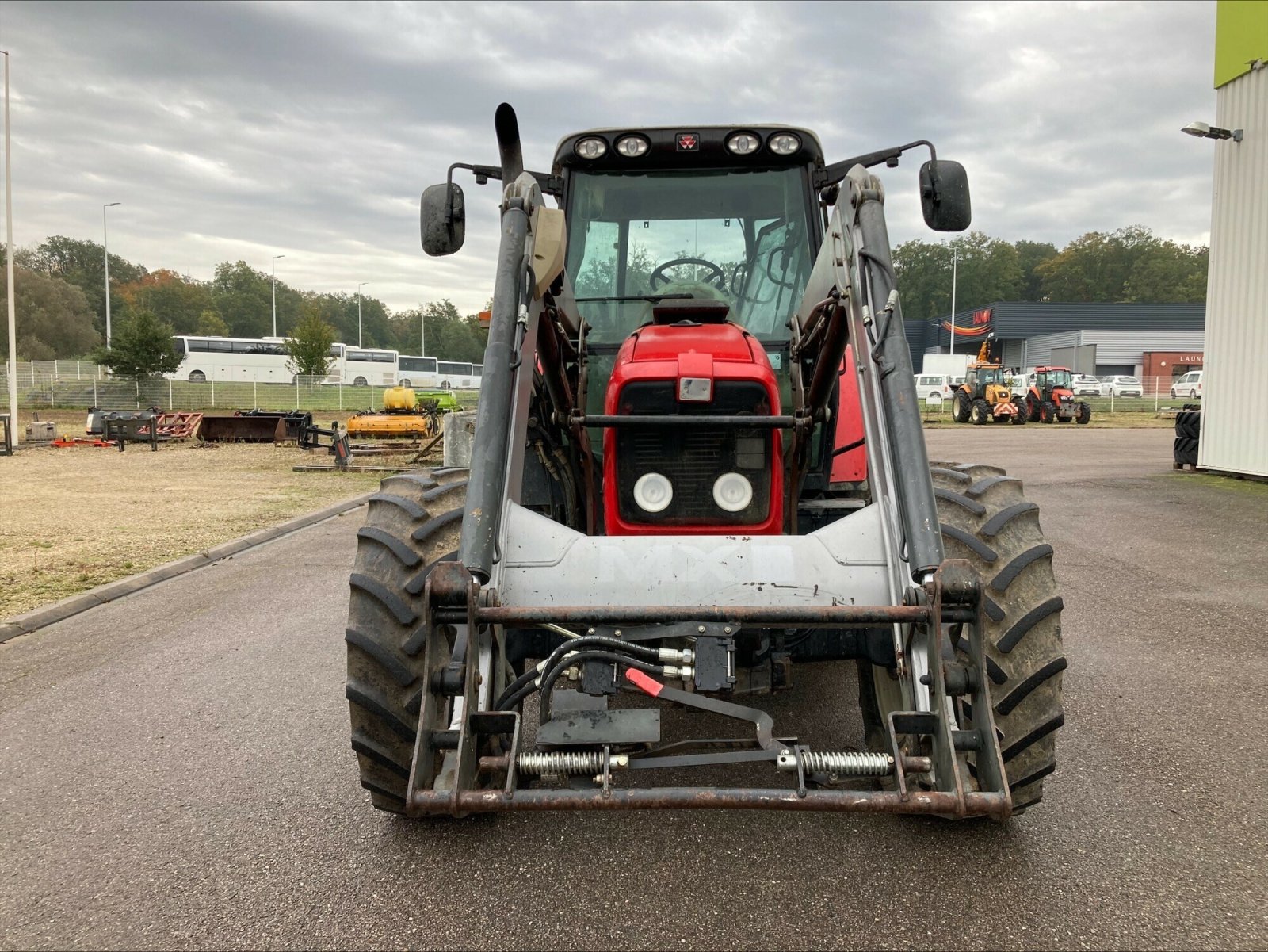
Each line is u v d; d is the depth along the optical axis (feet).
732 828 9.80
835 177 13.30
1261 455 40.65
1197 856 9.06
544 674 7.63
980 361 113.39
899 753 6.94
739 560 8.31
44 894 8.71
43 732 13.04
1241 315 41.52
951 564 7.36
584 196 13.79
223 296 388.78
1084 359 211.61
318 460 58.34
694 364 10.06
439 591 7.30
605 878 8.82
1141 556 24.84
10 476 48.57
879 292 9.05
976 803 6.62
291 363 165.58
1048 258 377.30
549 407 11.25
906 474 8.14
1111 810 10.06
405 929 8.04
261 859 9.31
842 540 8.49
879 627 8.30
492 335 8.86
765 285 13.57
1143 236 349.20
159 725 13.25
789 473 11.03
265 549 28.19
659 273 13.69
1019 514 9.36
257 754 12.12
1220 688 14.15
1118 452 62.08
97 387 131.64
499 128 9.68
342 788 11.03
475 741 7.22
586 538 8.51
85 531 30.45
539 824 9.98
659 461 10.12
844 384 12.91
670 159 13.62
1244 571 22.90
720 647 7.73
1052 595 8.89
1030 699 8.68
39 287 254.47
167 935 8.01
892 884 8.61
